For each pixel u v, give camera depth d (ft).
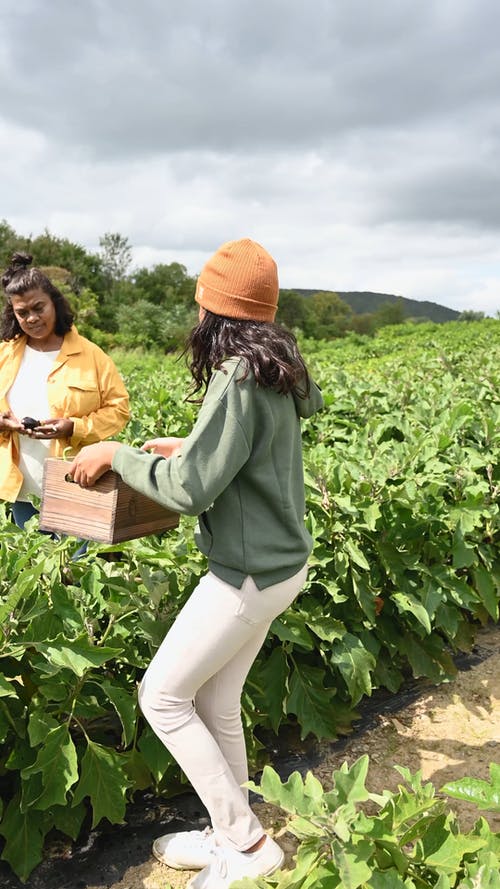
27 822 8.57
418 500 12.75
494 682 12.75
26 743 8.69
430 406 18.15
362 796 6.07
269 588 7.22
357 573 11.81
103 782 8.55
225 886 7.70
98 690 9.40
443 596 12.25
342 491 12.34
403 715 11.86
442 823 6.34
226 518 7.14
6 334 12.43
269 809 9.64
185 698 7.54
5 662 8.73
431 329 106.42
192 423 17.81
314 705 10.86
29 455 12.14
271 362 6.84
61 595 8.87
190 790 9.78
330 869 6.16
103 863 8.71
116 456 7.29
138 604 9.33
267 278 7.11
